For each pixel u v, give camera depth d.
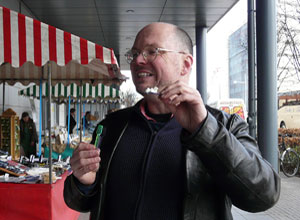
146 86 1.14
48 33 2.60
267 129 4.01
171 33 1.16
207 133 0.86
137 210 1.07
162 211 1.06
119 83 5.55
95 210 1.17
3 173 3.28
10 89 7.55
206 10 8.01
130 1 7.33
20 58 2.54
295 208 4.99
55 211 2.95
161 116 1.20
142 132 1.19
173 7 7.77
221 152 0.87
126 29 9.74
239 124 1.13
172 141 1.13
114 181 1.15
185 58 1.18
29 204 2.83
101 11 7.98
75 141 6.76
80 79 5.61
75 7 7.63
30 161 4.05
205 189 1.04
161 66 1.12
